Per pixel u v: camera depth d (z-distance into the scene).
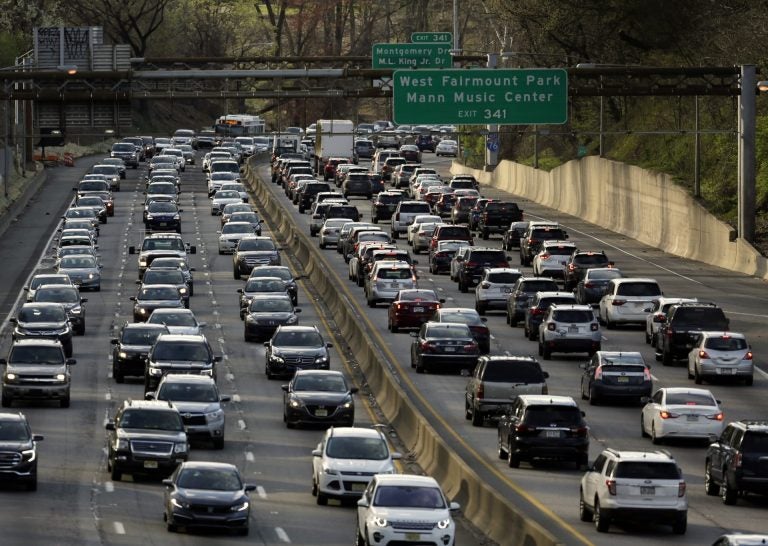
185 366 134.50
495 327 177.00
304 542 84.12
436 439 104.88
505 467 107.25
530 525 77.06
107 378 147.00
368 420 126.94
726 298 194.38
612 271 185.62
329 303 192.75
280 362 146.50
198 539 84.19
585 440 105.69
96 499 95.81
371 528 78.56
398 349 161.75
